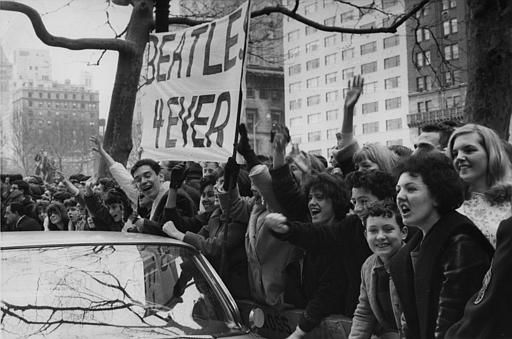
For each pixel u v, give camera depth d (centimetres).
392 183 325
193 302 363
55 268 352
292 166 504
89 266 359
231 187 464
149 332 332
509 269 225
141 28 1022
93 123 2908
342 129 427
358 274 384
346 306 390
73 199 852
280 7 1037
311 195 404
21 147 2983
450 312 255
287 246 442
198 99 509
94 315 331
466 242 260
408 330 279
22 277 342
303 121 1307
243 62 471
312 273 404
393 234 321
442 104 995
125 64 1016
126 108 1019
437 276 265
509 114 562
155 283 361
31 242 373
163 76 551
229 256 490
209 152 488
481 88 564
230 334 349
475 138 301
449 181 273
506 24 556
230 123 471
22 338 310
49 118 2991
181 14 1352
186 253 392
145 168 589
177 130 526
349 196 401
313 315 387
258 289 466
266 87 1448
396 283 283
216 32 501
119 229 672
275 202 439
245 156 471
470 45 580
